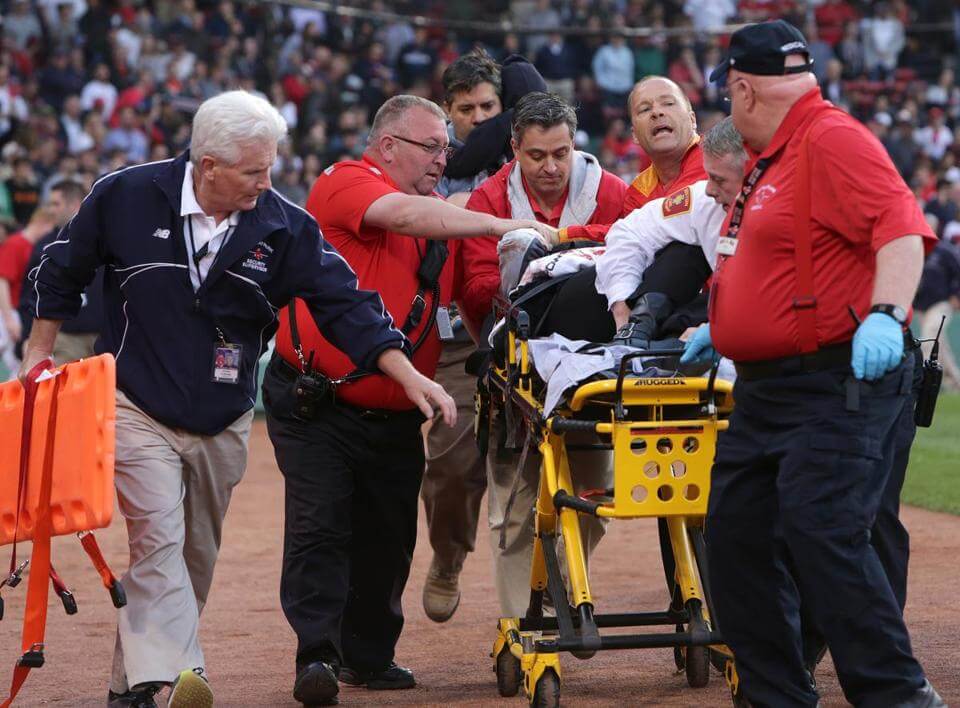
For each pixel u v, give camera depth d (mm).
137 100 49312
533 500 13414
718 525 10344
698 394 10859
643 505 10695
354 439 12945
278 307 11953
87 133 47812
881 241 9281
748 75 9914
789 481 9695
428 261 13180
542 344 11469
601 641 11188
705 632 11258
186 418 11516
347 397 12820
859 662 9648
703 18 61656
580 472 13625
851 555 9594
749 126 10039
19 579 11266
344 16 59625
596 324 12227
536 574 12625
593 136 57594
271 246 11617
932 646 14039
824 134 9578
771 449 9906
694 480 10766
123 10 54875
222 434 11781
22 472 11195
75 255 11469
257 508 25766
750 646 10531
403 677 13359
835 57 63312
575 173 13984
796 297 9648
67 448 10891
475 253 13789
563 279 12312
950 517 23125
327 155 51438
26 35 52688
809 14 63750
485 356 13117
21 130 45812
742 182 10422
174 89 50188
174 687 10711
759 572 10383
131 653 11000
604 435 11539
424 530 23000
